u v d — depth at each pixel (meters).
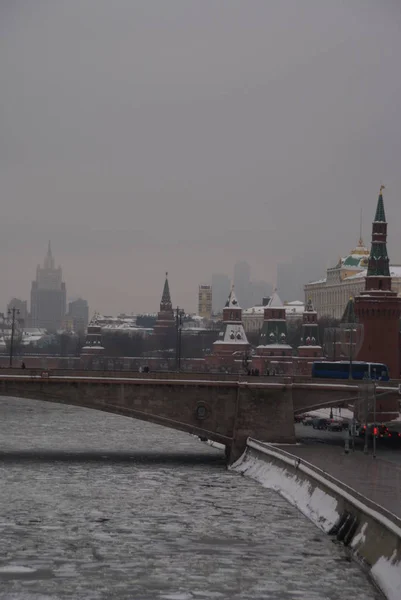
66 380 188.25
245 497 150.25
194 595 102.00
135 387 190.50
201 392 192.00
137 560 114.06
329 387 194.25
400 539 102.94
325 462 161.12
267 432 191.62
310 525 130.75
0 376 186.75
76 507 141.38
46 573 108.69
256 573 109.19
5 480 161.75
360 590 103.44
